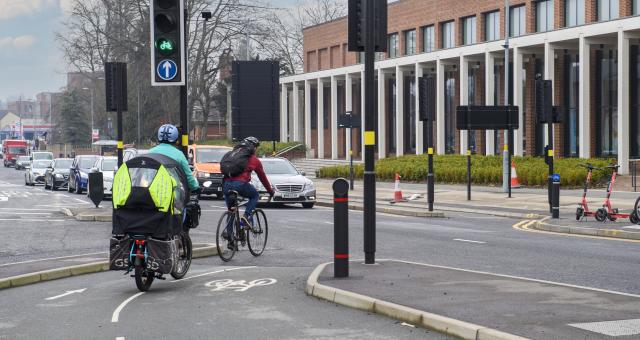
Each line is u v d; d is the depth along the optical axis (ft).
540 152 174.60
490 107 111.96
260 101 138.92
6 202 118.21
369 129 45.21
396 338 30.17
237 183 53.57
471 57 183.32
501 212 94.02
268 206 107.96
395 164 164.76
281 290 41.47
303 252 57.93
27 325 33.91
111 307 37.63
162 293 41.37
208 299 39.32
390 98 231.09
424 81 92.38
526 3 176.14
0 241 66.54
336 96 238.48
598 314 31.73
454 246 60.44
